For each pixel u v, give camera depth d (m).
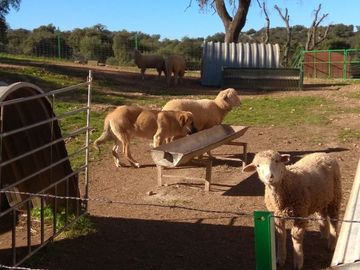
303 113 8.45
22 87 3.00
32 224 3.60
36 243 3.34
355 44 29.09
